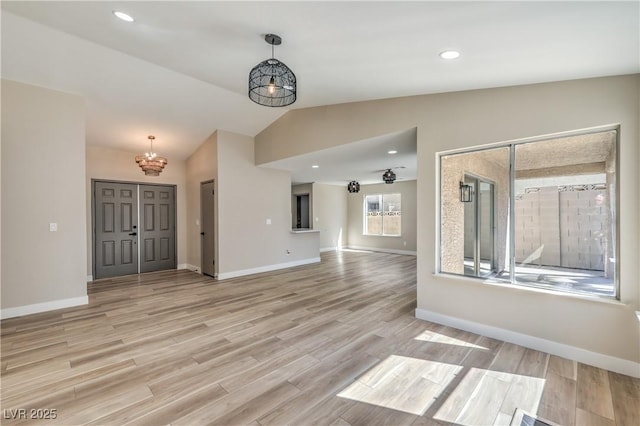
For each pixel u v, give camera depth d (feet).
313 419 5.90
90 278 18.51
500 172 9.77
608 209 7.96
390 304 13.38
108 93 13.67
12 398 6.54
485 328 9.78
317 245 25.94
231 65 10.57
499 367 7.83
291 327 10.67
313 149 15.89
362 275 19.97
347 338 9.69
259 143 20.24
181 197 22.72
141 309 12.75
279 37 7.59
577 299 8.11
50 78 12.17
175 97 14.76
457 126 10.34
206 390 6.86
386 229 33.04
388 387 6.98
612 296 7.88
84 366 7.93
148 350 8.87
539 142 9.00
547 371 7.62
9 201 11.68
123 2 6.97
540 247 9.06
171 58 10.37
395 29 6.41
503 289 9.39
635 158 7.37
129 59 11.62
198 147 20.92
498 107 9.45
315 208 32.83
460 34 6.26
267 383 7.14
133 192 20.54
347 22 6.39
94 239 18.83
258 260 20.99
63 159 12.89
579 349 8.09
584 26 5.38
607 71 7.40
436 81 9.42
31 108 12.14
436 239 11.02
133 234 20.48
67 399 6.51
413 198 30.35
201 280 18.48
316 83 10.51
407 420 5.88
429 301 11.21
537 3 4.80
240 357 8.43
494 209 9.91
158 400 6.49
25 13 8.68
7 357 8.43
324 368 7.83
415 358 8.34
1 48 10.37
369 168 22.15
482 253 10.18
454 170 10.77
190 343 9.36
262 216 21.30
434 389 6.89
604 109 7.73
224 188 18.98
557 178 8.70
